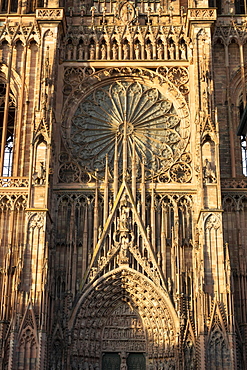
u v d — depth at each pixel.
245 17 81.06
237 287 67.88
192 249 69.75
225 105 77.00
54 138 73.81
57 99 76.88
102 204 72.44
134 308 70.06
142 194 72.06
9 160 82.25
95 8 82.25
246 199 71.31
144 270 68.88
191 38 78.44
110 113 77.75
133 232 70.44
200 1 78.75
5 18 81.06
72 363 66.00
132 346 68.69
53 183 72.81
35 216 67.75
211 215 68.06
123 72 78.88
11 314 66.12
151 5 83.56
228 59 78.81
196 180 72.25
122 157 75.88
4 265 68.44
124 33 80.56
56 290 68.38
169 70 78.69
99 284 68.44
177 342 65.81
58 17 77.94
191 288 68.00
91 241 70.81
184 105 77.44
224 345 63.00
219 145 74.06
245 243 69.62
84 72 78.56
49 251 68.00
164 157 75.25
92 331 68.56
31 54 79.25
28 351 62.53
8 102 76.75
